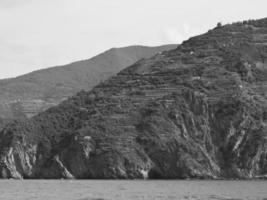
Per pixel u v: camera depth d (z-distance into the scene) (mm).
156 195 191625
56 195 192500
